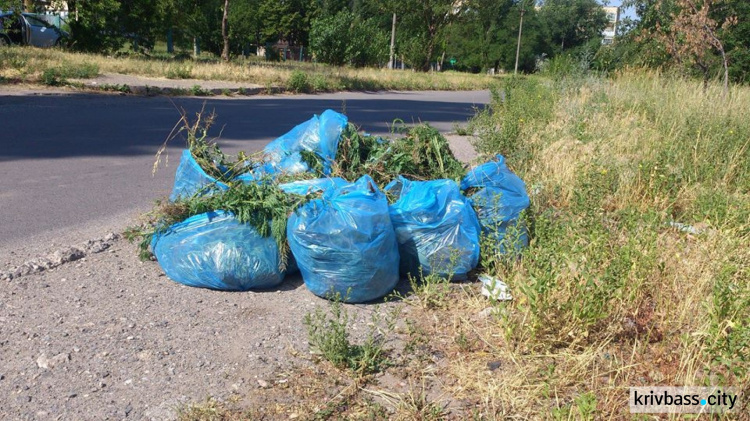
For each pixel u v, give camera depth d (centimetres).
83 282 471
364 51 3653
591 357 368
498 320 412
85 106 1398
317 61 3594
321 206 455
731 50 1798
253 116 1423
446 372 374
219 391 348
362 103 1995
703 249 507
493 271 495
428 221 491
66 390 340
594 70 1800
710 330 363
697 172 764
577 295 394
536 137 888
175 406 332
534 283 402
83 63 1986
